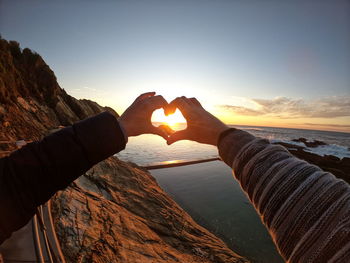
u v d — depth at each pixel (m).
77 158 0.41
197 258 4.46
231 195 12.53
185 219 6.86
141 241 3.86
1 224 0.36
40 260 1.98
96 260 2.64
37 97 21.27
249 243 7.39
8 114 9.71
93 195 4.81
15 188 0.38
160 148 32.06
